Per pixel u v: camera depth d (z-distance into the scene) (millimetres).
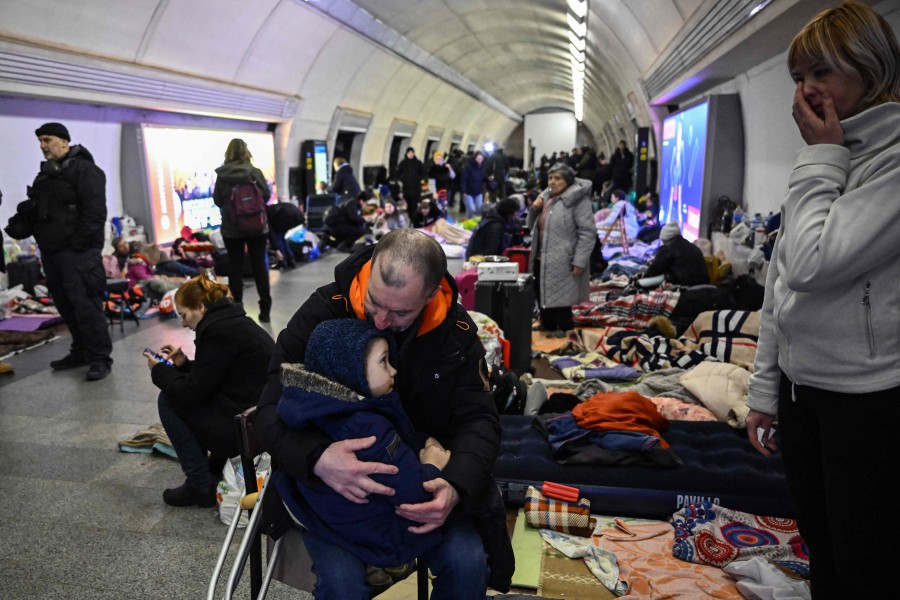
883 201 1420
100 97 8188
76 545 3094
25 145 7691
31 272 7625
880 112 1487
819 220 1505
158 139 9758
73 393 5082
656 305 6289
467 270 6547
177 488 3488
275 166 14258
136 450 4094
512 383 4094
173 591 2764
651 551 2910
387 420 1618
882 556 1507
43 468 3873
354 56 15023
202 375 3264
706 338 5301
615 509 3195
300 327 1787
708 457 3309
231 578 1834
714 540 2848
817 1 4258
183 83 9758
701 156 8648
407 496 1581
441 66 20766
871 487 1497
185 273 8758
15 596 2725
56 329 6785
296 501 1689
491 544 1810
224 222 6840
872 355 1491
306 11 11656
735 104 8219
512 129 45219
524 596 2590
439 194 18625
